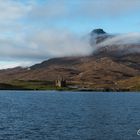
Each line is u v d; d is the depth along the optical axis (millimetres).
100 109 147250
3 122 97188
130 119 106438
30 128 84938
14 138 70750
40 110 141000
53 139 69938
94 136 73625
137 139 70438
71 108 153125
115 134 76250
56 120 102750
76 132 78812
